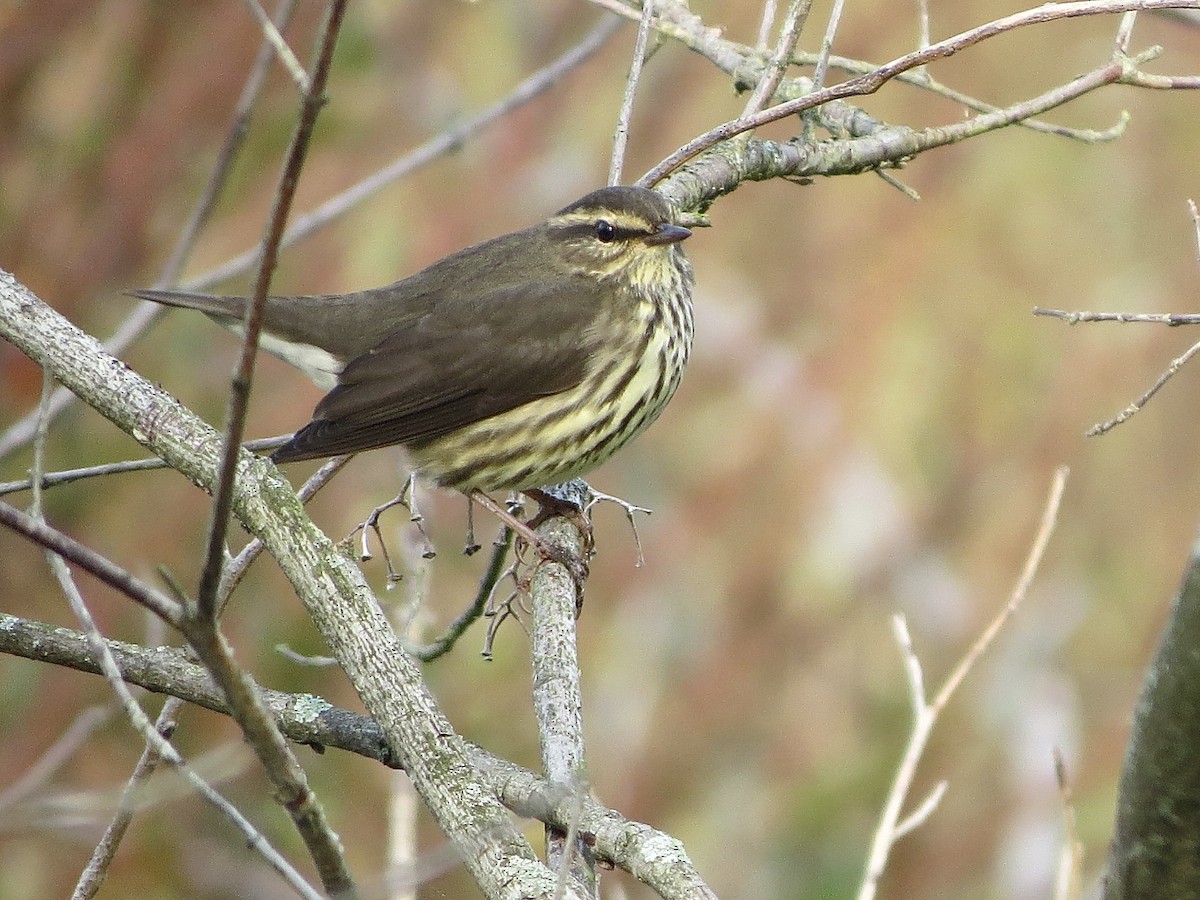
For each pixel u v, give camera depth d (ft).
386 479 42.09
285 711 23.75
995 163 42.75
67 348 23.67
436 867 18.44
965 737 43.39
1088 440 42.29
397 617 28.22
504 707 42.47
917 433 41.93
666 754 42.65
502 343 32.30
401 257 43.32
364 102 44.47
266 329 33.22
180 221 44.42
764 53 32.73
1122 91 43.47
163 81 44.42
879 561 42.09
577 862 19.65
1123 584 42.60
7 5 44.70
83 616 18.80
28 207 44.04
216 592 15.92
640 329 32.81
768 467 42.32
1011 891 41.83
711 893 18.70
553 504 31.65
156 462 25.29
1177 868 17.08
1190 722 16.56
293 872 16.84
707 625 42.83
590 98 44.75
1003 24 27.58
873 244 42.75
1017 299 42.09
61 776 41.24
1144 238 42.47
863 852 42.68
